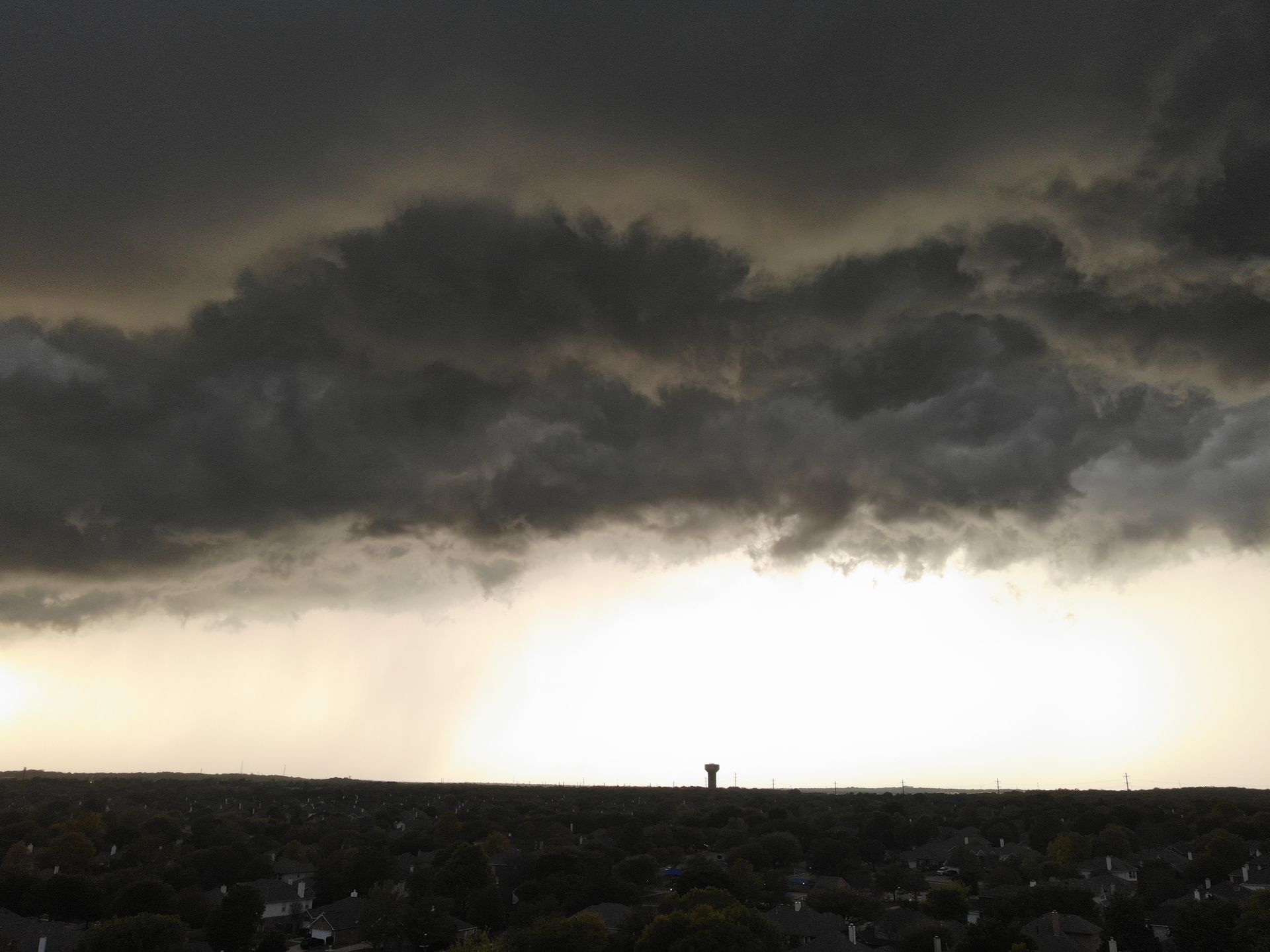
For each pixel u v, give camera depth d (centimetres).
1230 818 18725
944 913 11281
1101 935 9606
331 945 11225
